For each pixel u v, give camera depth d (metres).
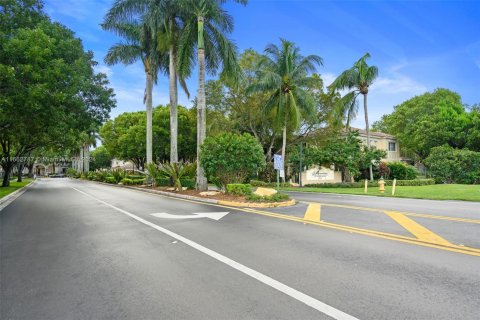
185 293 3.85
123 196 18.14
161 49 22.03
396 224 8.03
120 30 25.12
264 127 33.91
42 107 13.27
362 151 28.70
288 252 5.54
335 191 21.00
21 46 11.77
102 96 21.83
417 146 42.94
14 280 4.39
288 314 3.26
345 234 6.93
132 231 7.66
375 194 17.95
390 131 51.81
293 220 8.88
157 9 20.38
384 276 4.29
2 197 17.50
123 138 46.28
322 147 30.23
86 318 3.26
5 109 12.81
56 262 5.20
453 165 31.03
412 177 31.44
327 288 3.91
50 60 13.69
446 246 5.80
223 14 19.66
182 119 42.53
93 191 23.22
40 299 3.74
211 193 16.11
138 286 4.10
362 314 3.23
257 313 3.29
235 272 4.55
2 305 3.59
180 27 21.72
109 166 90.44
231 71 19.91
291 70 27.75
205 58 20.52
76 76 15.12
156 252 5.70
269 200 12.58
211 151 15.44
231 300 3.62
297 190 22.84
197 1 18.56
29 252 5.88
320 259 5.10
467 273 4.37
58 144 34.59
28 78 12.39
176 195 17.80
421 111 45.69
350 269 4.60
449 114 39.75
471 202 13.41
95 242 6.57
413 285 3.96
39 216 10.58
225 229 7.70
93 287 4.09
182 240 6.59
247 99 31.50
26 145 33.00
